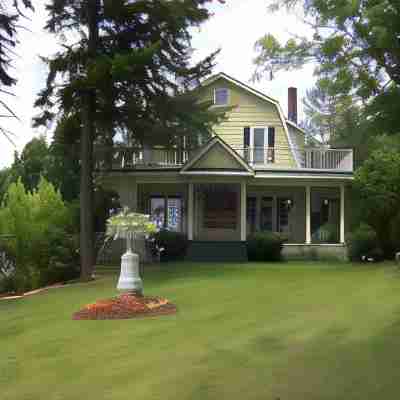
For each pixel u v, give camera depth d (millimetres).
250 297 13367
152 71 18812
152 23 18703
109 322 10531
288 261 25672
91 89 18594
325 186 27250
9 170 33094
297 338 8570
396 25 8703
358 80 10047
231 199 28500
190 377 6605
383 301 11953
